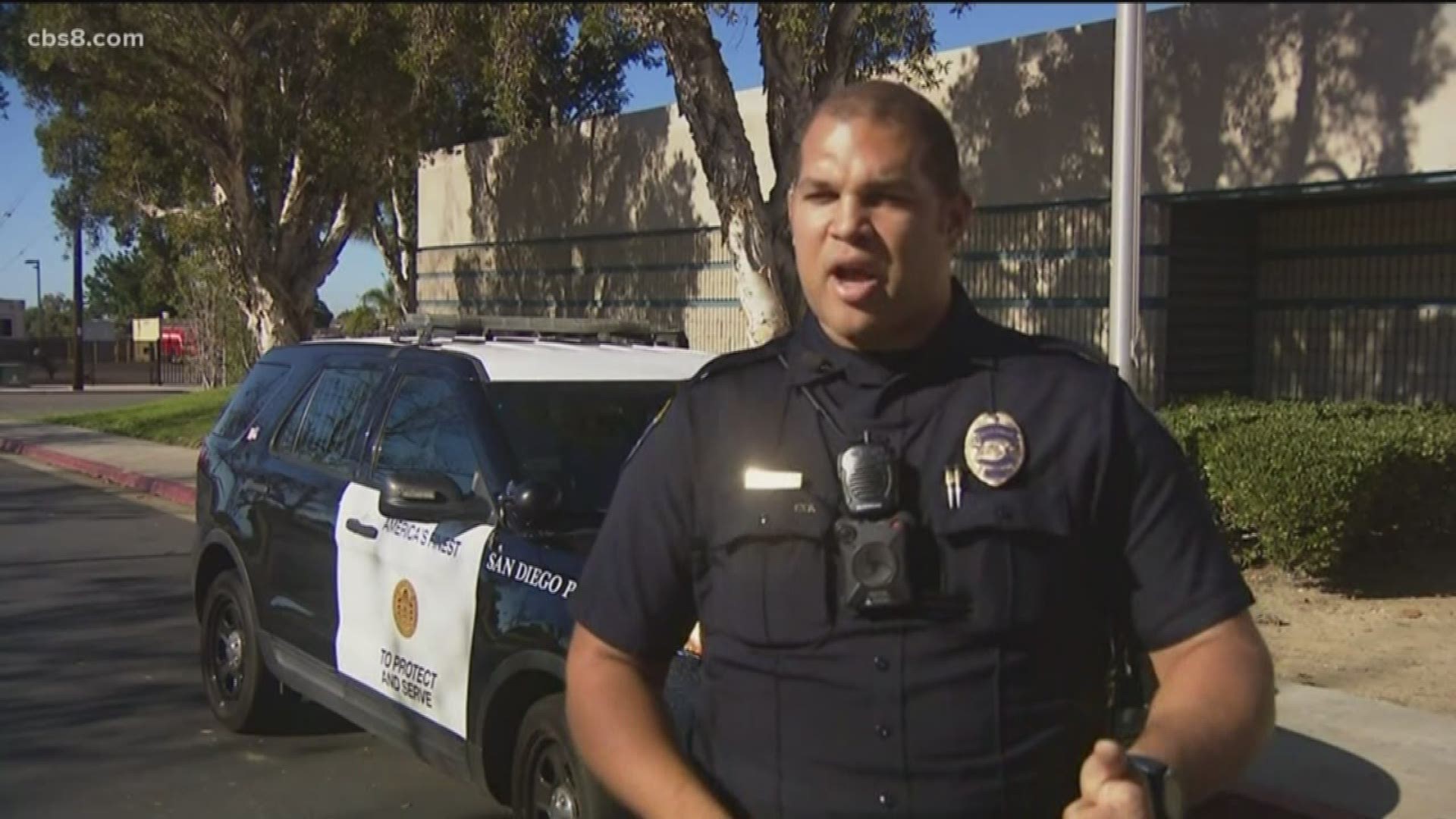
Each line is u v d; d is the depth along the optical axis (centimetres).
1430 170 916
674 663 359
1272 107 995
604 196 1806
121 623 841
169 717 635
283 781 546
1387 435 769
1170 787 172
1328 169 976
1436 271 1084
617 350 553
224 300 3011
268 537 568
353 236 2284
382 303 3916
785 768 192
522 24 827
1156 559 190
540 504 418
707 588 204
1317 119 973
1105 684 202
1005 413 191
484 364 501
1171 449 195
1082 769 183
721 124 975
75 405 3325
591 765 212
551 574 404
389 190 2247
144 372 5388
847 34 865
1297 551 754
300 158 1238
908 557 184
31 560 1080
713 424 205
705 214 1623
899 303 193
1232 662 185
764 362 210
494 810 516
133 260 5509
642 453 216
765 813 194
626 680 210
